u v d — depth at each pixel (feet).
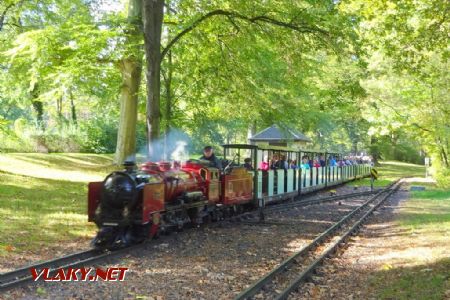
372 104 96.48
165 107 81.71
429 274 27.55
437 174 94.84
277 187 67.62
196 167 46.70
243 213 56.39
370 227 49.24
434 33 40.19
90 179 77.56
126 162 37.09
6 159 91.04
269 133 101.35
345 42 55.16
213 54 69.21
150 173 38.22
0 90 95.55
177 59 76.48
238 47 66.90
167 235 40.45
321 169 92.58
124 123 81.10
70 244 35.60
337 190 100.32
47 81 69.00
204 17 59.93
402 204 70.59
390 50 41.57
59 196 58.70
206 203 46.03
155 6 55.16
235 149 61.82
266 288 25.73
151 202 36.11
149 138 55.67
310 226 48.06
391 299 23.66
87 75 62.08
